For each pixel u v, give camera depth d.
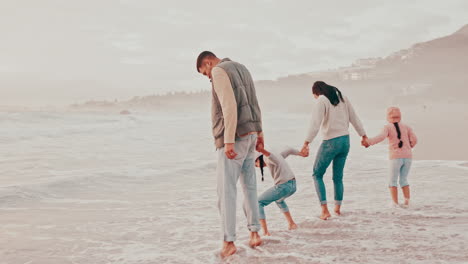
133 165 10.22
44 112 42.03
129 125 33.16
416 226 3.78
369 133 22.78
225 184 3.21
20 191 6.39
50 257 3.30
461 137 18.25
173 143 17.77
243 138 3.24
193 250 3.41
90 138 19.59
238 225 4.35
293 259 2.87
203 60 3.46
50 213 5.17
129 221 4.70
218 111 3.26
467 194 5.55
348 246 3.16
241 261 2.91
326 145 4.38
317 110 4.34
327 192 6.39
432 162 9.77
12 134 19.31
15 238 3.93
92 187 7.24
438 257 2.79
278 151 4.01
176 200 6.19
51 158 11.62
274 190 3.80
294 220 4.38
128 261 3.13
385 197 5.66
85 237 3.97
